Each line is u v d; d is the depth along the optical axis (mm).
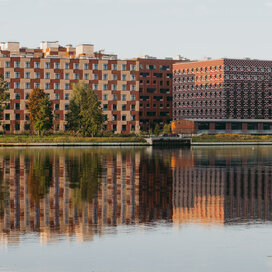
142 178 63750
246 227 34719
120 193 50062
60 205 42594
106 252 28938
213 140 168875
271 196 49094
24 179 61156
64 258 27891
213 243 30734
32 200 45094
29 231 33125
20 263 27094
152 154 112500
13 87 197875
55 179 61344
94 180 60719
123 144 157500
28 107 182125
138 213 39438
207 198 47656
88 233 32781
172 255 28562
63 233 32719
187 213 39688
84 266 26797
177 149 138625
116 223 35688
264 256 28453
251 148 145750
